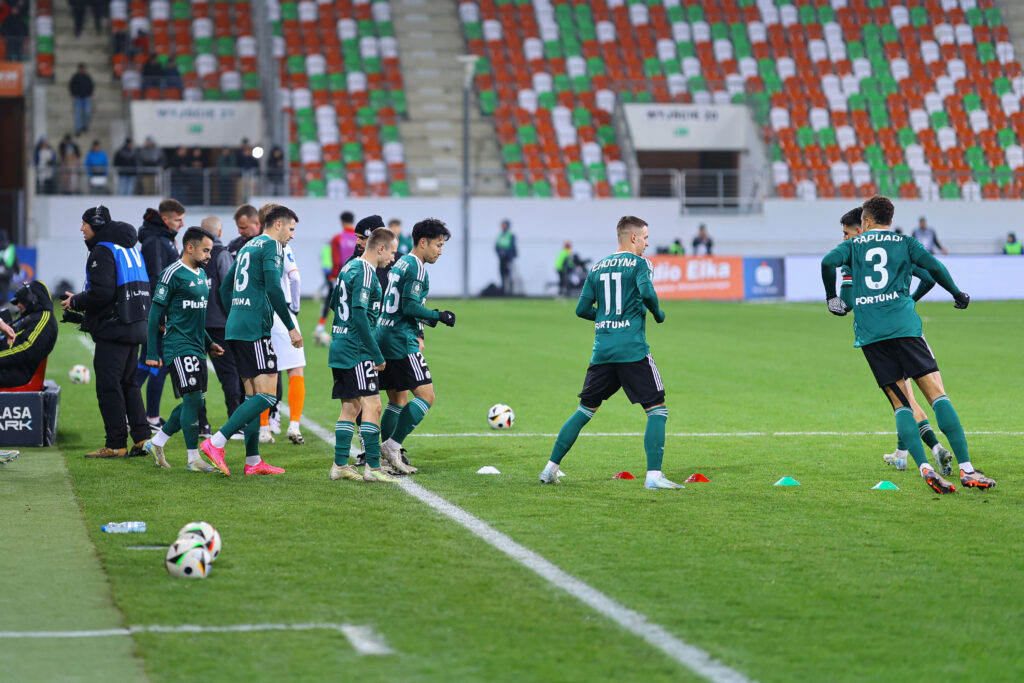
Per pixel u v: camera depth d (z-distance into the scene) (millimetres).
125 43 135250
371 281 30734
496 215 127438
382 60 141625
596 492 29422
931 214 133750
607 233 129625
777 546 23734
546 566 22125
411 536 24531
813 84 147250
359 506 27609
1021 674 16688
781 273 119000
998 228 134500
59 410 45312
